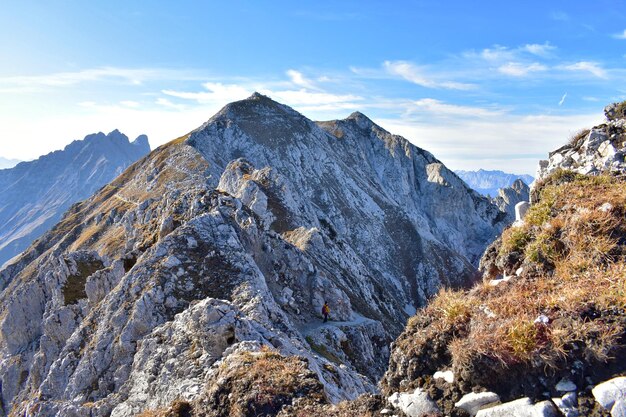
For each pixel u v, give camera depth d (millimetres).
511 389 7719
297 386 11828
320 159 184750
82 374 29781
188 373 17859
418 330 9820
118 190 152750
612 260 9023
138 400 19156
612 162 12188
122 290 34031
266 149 171250
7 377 57344
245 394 11836
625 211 9641
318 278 50500
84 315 47281
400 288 156625
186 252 35656
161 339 22109
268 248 49344
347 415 9859
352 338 45562
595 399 6875
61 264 54250
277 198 86875
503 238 11547
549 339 7684
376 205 183875
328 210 164125
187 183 117125
